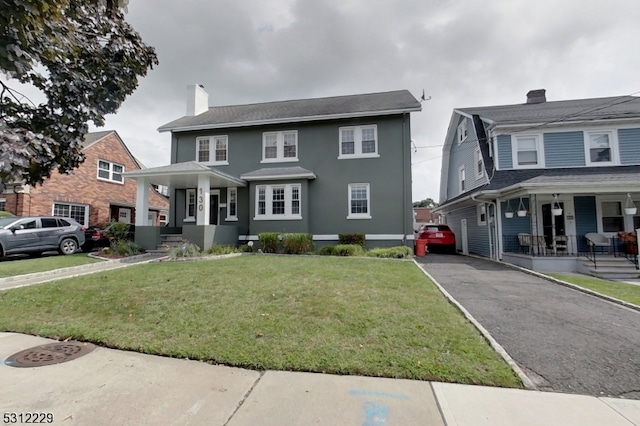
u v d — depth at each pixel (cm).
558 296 598
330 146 1402
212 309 463
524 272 884
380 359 310
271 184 1353
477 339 361
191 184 1435
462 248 1734
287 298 514
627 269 895
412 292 563
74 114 306
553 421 220
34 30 235
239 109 1722
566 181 996
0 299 532
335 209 1369
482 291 638
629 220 1094
